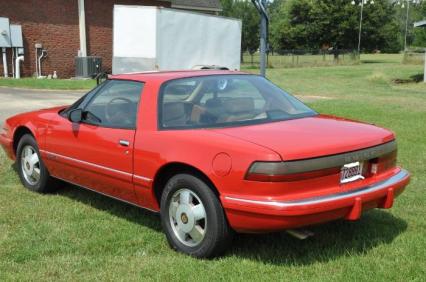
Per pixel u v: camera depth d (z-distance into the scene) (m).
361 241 4.81
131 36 15.46
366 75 32.22
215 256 4.42
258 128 4.57
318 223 4.12
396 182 4.63
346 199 4.16
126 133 4.96
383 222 5.33
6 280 4.04
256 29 55.88
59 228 5.14
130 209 5.76
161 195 4.80
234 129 4.55
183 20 16.33
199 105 4.86
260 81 5.54
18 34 25.00
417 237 4.88
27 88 20.38
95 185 5.46
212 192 4.28
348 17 56.94
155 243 4.81
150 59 15.41
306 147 4.11
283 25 60.62
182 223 4.54
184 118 4.75
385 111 14.40
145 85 5.07
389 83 26.66
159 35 15.44
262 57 13.10
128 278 4.08
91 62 26.23
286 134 4.38
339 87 24.61
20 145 6.51
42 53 26.03
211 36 17.81
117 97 5.32
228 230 4.30
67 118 5.77
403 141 9.54
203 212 4.37
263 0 12.70
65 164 5.74
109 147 5.09
